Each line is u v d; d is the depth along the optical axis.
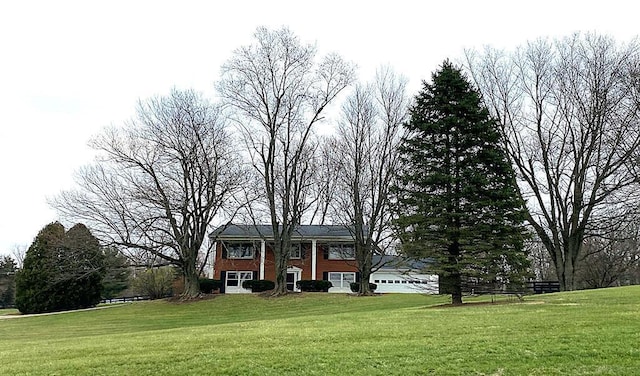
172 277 55.38
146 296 59.59
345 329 13.70
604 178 31.03
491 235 20.08
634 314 13.35
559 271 32.53
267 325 16.23
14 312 45.22
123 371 9.83
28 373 10.12
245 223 40.62
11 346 15.86
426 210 20.59
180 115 36.75
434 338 11.48
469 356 9.45
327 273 46.62
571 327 11.83
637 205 30.25
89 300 43.03
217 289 44.22
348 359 9.70
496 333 11.70
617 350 9.20
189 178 37.00
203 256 50.41
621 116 30.58
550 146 33.25
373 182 35.84
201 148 36.94
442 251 20.80
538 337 10.79
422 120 21.84
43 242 42.94
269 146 37.53
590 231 32.78
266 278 46.69
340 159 37.97
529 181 33.66
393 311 18.92
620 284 53.06
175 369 9.72
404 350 10.26
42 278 41.91
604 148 31.16
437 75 22.44
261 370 9.27
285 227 37.72
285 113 37.47
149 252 36.34
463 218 20.30
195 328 17.03
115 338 15.50
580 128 32.09
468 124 20.97
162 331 16.94
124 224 35.44
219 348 11.61
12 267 69.38
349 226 40.62
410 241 21.12
